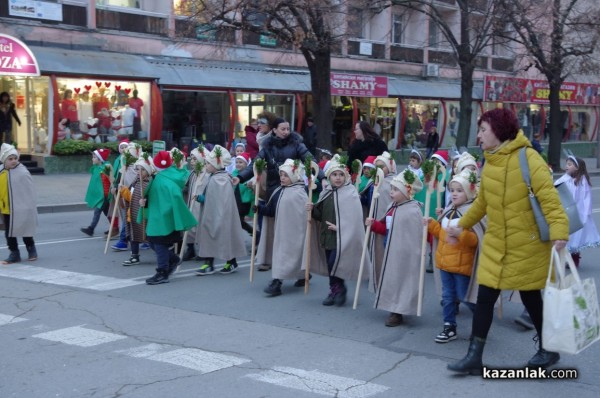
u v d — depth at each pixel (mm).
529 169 5090
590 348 6262
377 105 31031
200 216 9438
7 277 9234
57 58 20906
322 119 19500
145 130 23156
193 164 10141
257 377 5590
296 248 8188
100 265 10047
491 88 34875
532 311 5500
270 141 9469
